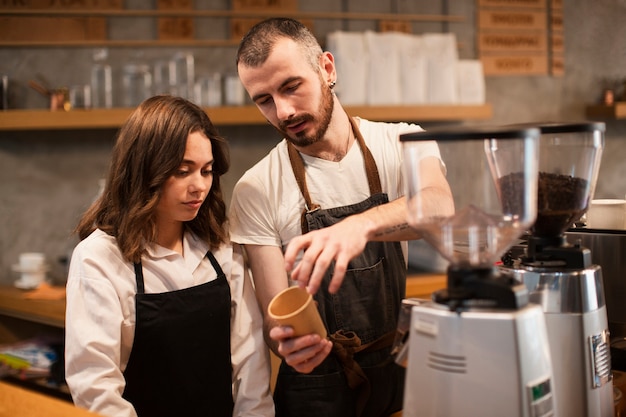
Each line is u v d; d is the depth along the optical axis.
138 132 1.87
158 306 1.89
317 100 1.85
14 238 4.11
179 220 1.91
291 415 1.95
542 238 1.47
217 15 4.23
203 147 1.89
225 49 4.27
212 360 1.96
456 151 1.24
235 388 1.99
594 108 4.54
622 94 4.48
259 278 1.98
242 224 1.99
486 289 1.24
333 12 4.44
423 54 4.38
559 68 4.85
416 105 4.27
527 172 1.23
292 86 1.80
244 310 2.03
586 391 1.41
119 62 4.12
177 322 1.91
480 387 1.21
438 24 4.66
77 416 1.49
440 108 4.32
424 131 1.29
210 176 1.94
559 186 1.42
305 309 1.54
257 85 1.81
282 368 2.00
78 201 4.18
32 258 3.87
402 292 2.04
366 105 4.20
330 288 1.47
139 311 1.88
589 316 1.41
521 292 1.23
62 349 3.78
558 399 1.41
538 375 1.22
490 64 4.75
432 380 1.26
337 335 1.88
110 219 1.93
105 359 1.79
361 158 1.99
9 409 1.57
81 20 4.05
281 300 1.58
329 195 1.97
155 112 1.87
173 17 4.16
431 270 4.03
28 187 4.11
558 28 4.83
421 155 1.30
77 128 4.14
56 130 4.12
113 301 1.84
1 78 3.86
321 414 1.92
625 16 4.38
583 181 1.42
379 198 1.97
